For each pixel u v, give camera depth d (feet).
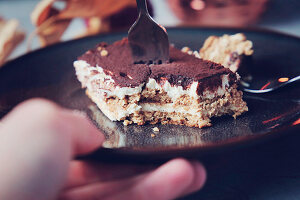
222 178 0.81
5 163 0.51
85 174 0.69
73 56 1.23
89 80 1.08
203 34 1.24
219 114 0.97
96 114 1.03
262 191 0.77
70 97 1.10
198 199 0.77
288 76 1.05
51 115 0.55
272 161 0.83
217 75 0.95
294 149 0.86
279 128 0.82
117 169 0.70
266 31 1.20
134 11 1.47
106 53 1.09
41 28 1.41
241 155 0.84
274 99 0.97
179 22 1.53
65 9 1.39
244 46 1.07
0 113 1.02
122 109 0.99
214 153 0.76
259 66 1.09
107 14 1.42
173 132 0.93
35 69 1.18
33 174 0.51
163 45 1.01
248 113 0.95
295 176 0.80
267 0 1.41
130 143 0.90
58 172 0.54
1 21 1.65
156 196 0.62
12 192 0.50
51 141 0.53
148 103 1.00
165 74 0.98
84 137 0.63
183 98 0.97
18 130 0.53
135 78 0.98
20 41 1.53
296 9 1.56
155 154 0.75
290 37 1.17
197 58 1.04
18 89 1.12
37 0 2.19
